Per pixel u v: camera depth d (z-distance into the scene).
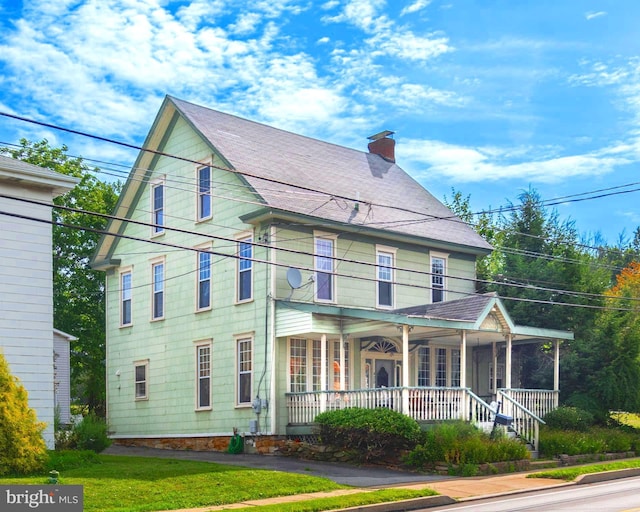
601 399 30.83
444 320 25.05
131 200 33.44
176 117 31.31
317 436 25.08
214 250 29.20
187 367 29.95
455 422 23.78
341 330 26.11
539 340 29.89
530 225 37.22
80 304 44.12
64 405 36.75
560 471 21.22
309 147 33.19
